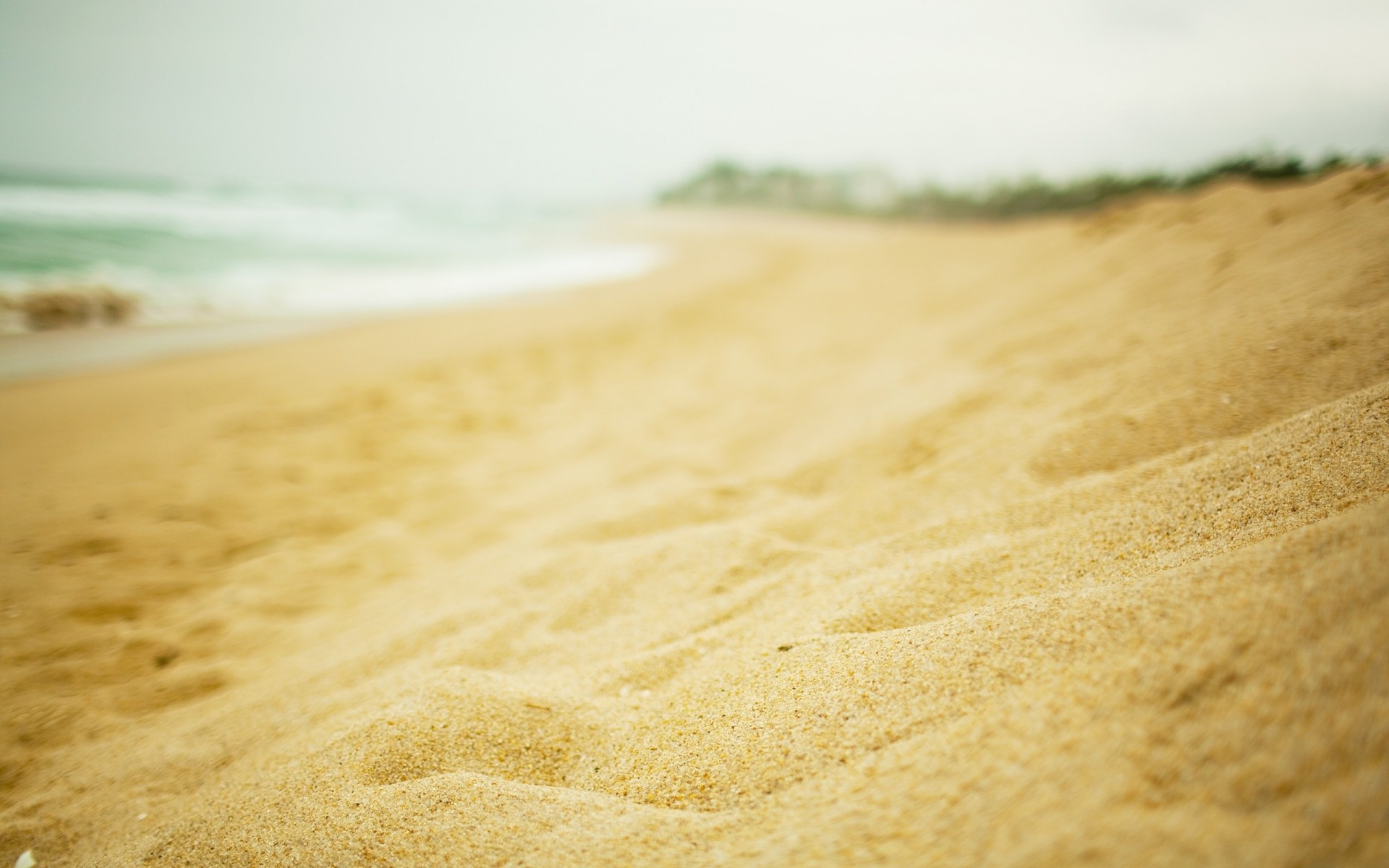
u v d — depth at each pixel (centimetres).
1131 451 256
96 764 227
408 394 679
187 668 284
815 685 162
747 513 324
